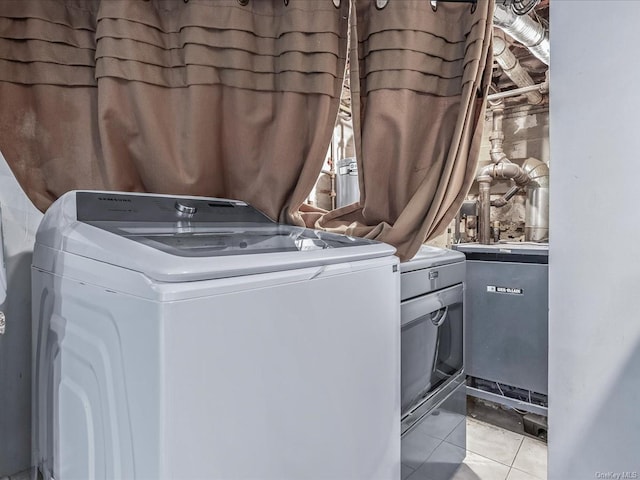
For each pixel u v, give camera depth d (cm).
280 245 102
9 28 118
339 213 159
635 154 71
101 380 76
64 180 127
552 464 83
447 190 142
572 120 78
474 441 229
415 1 139
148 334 64
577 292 78
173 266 66
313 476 89
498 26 196
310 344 87
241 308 73
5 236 118
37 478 111
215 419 69
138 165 133
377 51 142
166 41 132
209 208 127
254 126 142
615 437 75
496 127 308
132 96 126
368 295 105
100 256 77
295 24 136
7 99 118
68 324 87
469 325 229
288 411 82
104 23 121
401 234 141
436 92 146
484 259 223
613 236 74
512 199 323
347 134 351
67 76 125
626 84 72
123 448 71
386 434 115
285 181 143
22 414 123
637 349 72
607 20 74
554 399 82
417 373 154
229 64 134
